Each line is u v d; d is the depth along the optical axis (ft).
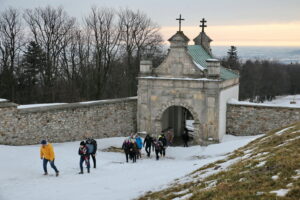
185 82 90.27
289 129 60.08
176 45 90.53
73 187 44.80
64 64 149.18
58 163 60.44
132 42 158.92
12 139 73.87
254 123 93.15
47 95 142.92
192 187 37.11
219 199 28.35
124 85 167.73
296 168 32.42
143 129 96.53
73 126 85.81
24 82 147.23
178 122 110.52
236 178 34.68
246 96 302.86
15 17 144.77
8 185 45.60
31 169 54.95
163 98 93.20
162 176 48.80
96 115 90.74
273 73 348.79
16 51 142.61
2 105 71.77
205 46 108.68
